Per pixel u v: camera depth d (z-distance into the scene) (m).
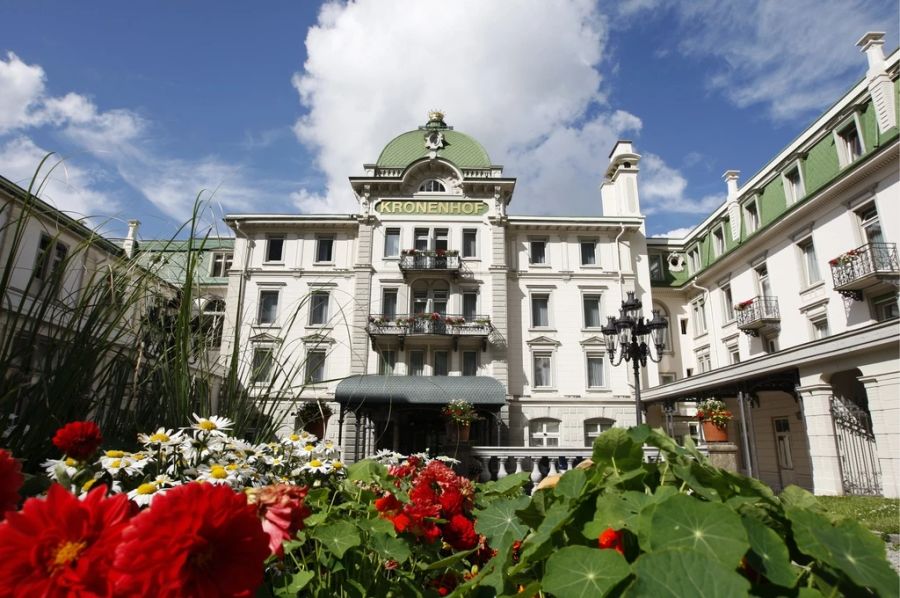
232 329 4.09
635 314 13.11
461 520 2.78
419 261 25.75
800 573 1.19
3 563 0.90
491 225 26.89
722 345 26.09
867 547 1.22
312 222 26.88
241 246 26.80
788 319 21.41
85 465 1.99
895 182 16.56
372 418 22.69
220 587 0.96
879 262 16.61
